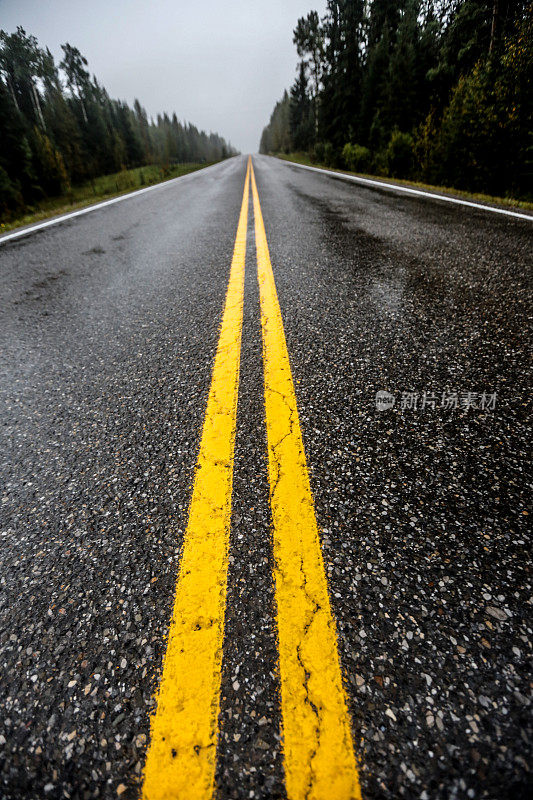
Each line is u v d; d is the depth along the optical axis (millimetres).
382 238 3883
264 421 1513
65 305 2826
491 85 7277
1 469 1405
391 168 11578
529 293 2381
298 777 676
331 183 9492
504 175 7684
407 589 932
